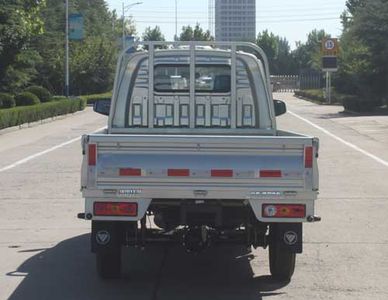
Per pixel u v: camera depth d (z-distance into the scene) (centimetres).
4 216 1046
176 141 614
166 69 868
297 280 702
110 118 839
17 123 2961
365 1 4691
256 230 662
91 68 6431
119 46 7938
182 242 658
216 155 618
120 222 657
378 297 642
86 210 624
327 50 5572
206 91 874
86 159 620
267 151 617
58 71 6181
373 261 775
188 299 641
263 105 856
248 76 857
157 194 621
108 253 671
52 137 2500
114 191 621
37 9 3616
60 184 1357
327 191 1266
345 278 708
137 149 619
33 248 847
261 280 704
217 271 743
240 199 624
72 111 4225
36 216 1045
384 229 944
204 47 886
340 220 1004
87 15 8375
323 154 1883
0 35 3438
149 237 663
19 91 4206
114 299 641
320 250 827
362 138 2395
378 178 1430
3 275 725
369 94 4469
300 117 3656
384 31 4241
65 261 782
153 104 848
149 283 696
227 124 874
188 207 638
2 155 1898
